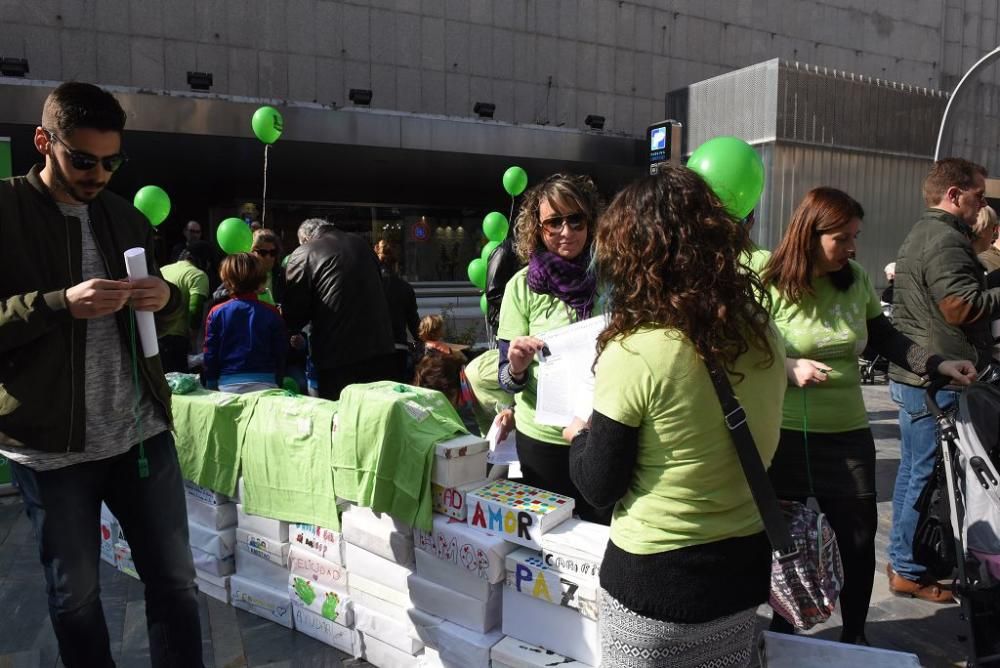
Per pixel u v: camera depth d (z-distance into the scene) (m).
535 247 2.57
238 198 12.06
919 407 3.07
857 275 2.64
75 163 1.86
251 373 3.83
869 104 9.91
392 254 5.76
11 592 3.26
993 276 3.67
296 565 2.88
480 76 12.80
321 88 11.73
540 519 2.15
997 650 2.37
